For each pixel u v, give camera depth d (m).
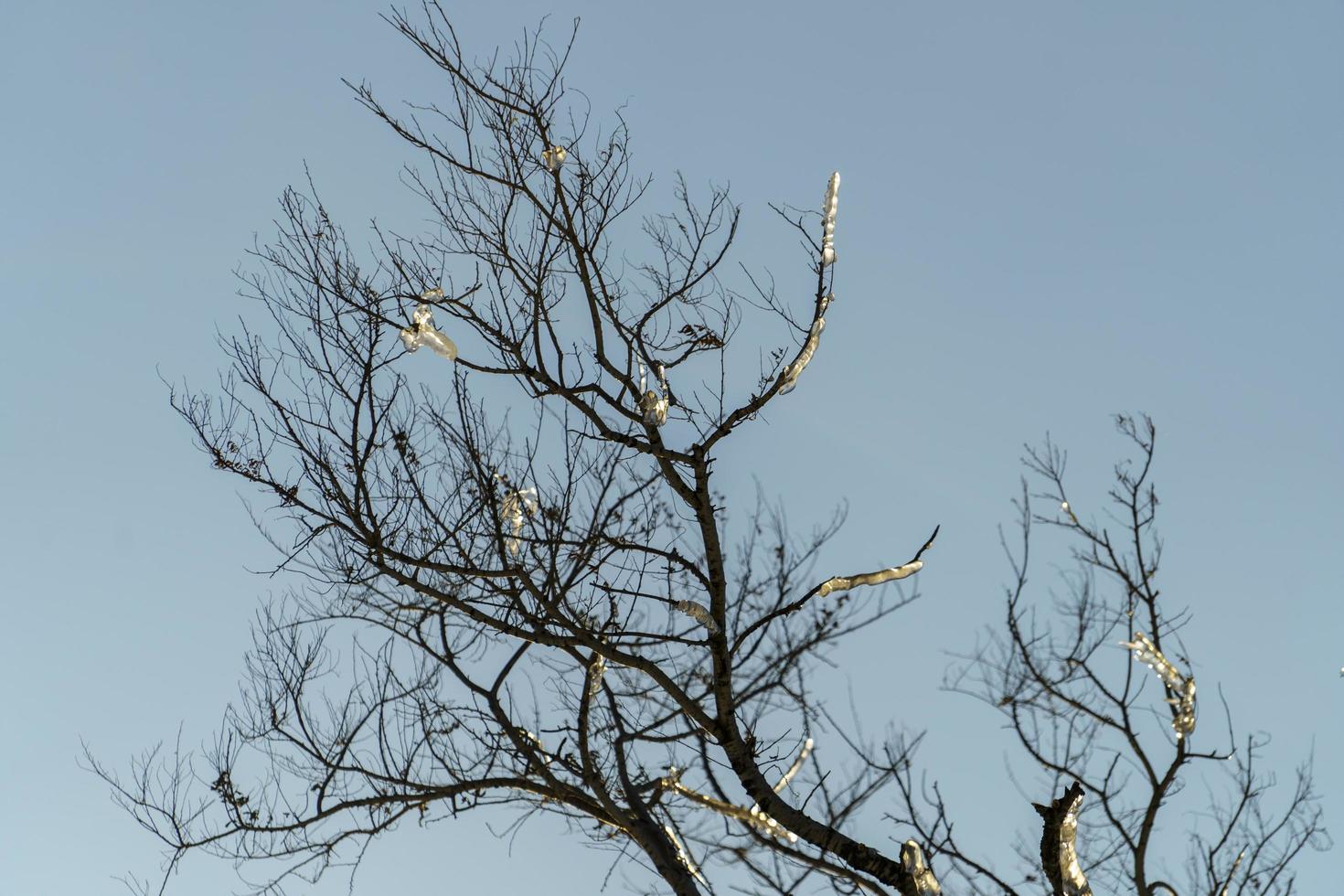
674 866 5.31
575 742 6.93
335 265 7.55
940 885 6.65
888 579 7.34
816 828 7.00
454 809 7.75
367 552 7.42
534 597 7.02
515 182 7.57
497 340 7.47
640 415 7.44
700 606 7.27
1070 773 7.97
